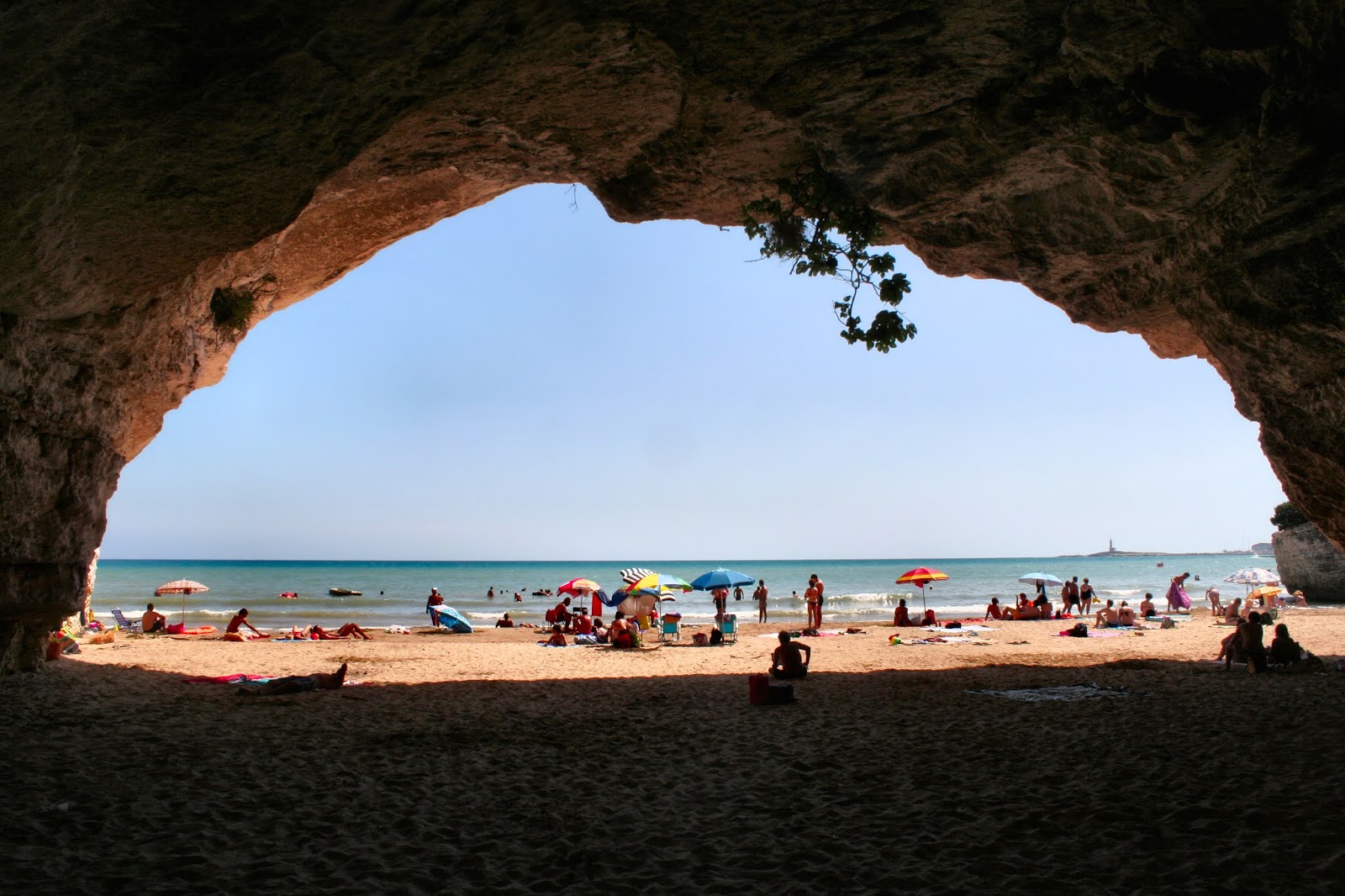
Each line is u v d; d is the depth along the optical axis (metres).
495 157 10.64
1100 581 83.62
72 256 9.12
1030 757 8.05
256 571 125.44
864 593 63.94
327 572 116.94
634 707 11.68
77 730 9.23
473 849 5.48
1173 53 8.23
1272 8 7.57
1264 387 12.06
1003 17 8.01
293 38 6.78
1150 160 9.62
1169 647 19.59
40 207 8.02
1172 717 10.03
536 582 84.81
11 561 11.37
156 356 13.10
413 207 16.30
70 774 7.21
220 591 63.44
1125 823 5.85
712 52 8.31
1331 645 19.03
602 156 10.70
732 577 23.64
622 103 9.41
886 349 10.61
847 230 10.71
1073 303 13.83
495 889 4.75
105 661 16.34
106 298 10.34
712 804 6.64
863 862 5.18
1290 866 4.86
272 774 7.46
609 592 66.75
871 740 9.12
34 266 8.97
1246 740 8.58
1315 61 7.85
